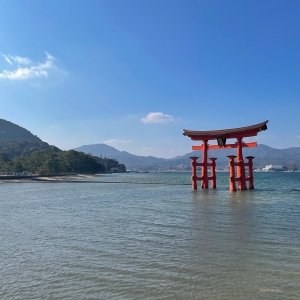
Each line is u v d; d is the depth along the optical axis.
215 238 15.45
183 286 9.60
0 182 93.75
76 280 10.21
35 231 17.83
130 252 13.14
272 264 11.41
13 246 14.38
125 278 10.30
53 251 13.47
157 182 92.81
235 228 17.91
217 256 12.44
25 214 25.30
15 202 35.84
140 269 11.07
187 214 23.56
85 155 183.50
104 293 9.24
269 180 99.56
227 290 9.27
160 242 14.79
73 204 32.97
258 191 45.41
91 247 14.02
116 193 48.81
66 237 16.11
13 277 10.56
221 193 42.22
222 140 46.00
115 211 26.38
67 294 9.23
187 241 14.91
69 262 11.95
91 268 11.26
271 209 25.80
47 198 41.03
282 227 18.11
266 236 15.80
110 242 14.91
